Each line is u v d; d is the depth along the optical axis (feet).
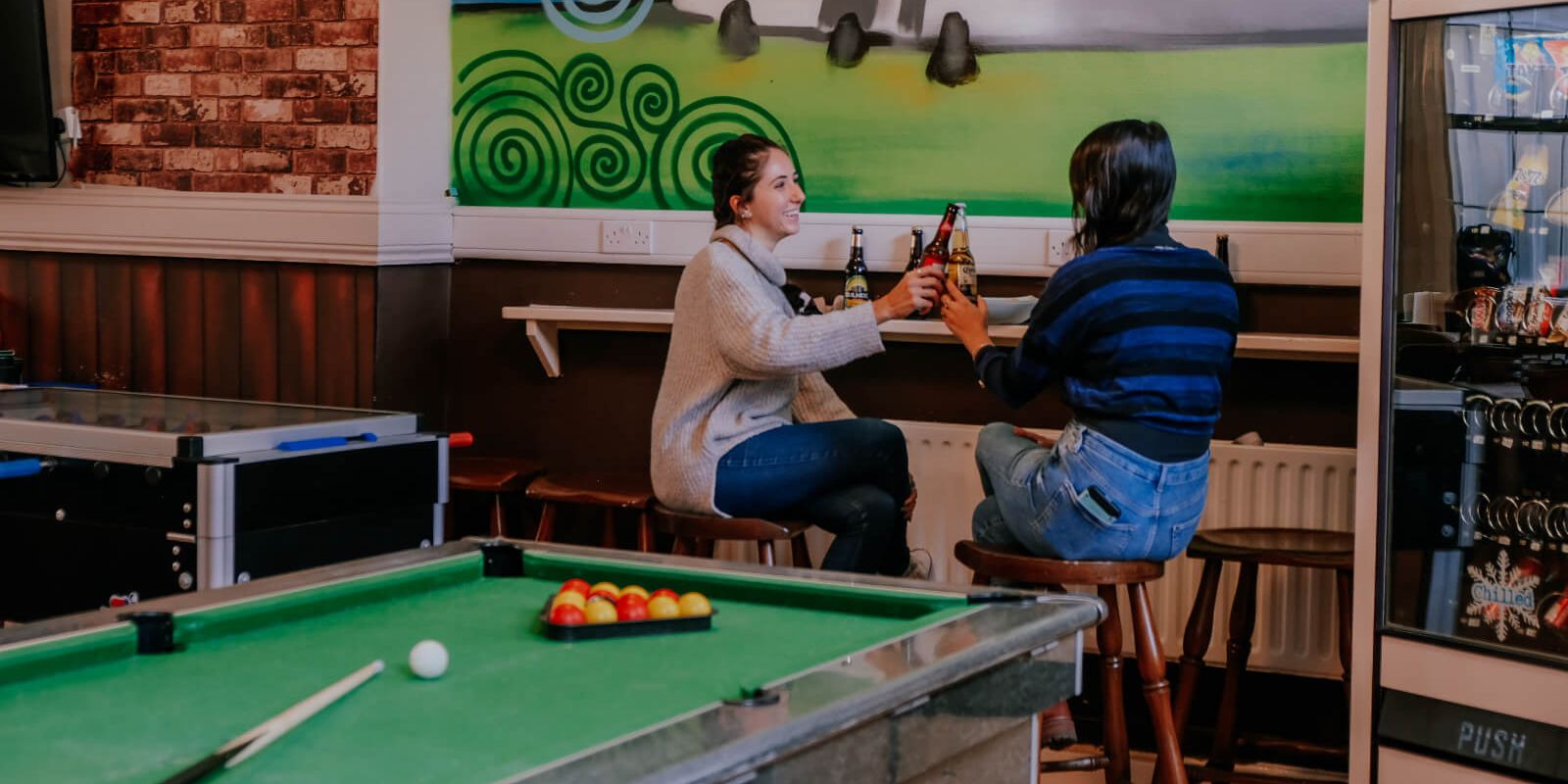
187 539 9.66
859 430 11.38
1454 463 9.96
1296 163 12.57
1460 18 9.66
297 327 14.87
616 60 14.71
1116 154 9.96
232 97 15.20
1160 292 9.75
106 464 9.98
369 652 6.41
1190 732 13.05
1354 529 10.91
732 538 11.14
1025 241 13.24
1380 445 10.08
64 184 15.93
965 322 10.93
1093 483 9.75
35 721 5.41
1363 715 10.29
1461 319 9.91
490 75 15.20
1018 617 6.65
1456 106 9.80
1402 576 10.16
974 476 13.21
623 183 14.82
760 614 7.18
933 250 12.98
